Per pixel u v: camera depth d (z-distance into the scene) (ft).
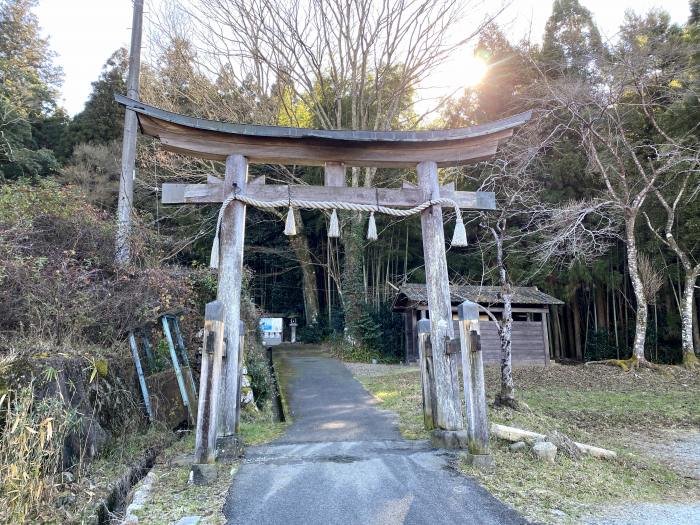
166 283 19.75
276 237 62.90
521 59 48.21
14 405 10.16
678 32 45.98
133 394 16.79
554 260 46.93
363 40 45.78
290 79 46.42
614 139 40.55
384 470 13.01
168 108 41.06
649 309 50.21
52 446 10.62
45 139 62.69
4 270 14.16
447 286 16.65
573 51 45.39
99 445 13.73
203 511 10.32
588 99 38.22
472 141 17.57
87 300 16.26
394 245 57.11
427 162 17.62
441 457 14.26
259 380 25.64
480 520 9.86
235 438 14.61
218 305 13.30
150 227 34.17
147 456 14.93
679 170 39.96
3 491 9.32
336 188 16.96
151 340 20.93
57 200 18.92
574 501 11.30
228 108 43.68
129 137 26.23
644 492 12.98
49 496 10.11
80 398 13.32
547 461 14.42
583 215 33.96
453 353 16.02
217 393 12.92
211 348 12.96
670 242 40.32
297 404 25.00
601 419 25.38
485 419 13.57
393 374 36.09
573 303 57.57
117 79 62.95
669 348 48.06
